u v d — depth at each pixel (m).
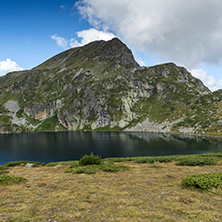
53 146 99.62
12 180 15.92
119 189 12.62
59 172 22.64
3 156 75.50
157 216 8.11
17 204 10.18
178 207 9.09
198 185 12.28
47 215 8.55
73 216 8.32
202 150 79.31
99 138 134.50
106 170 21.00
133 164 29.58
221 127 131.75
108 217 8.15
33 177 19.05
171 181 14.59
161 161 31.19
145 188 12.77
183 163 26.09
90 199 10.58
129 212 8.56
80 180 15.82
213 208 8.95
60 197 11.10
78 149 88.38
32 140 131.50
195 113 179.62
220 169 20.36
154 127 189.12
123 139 124.00
